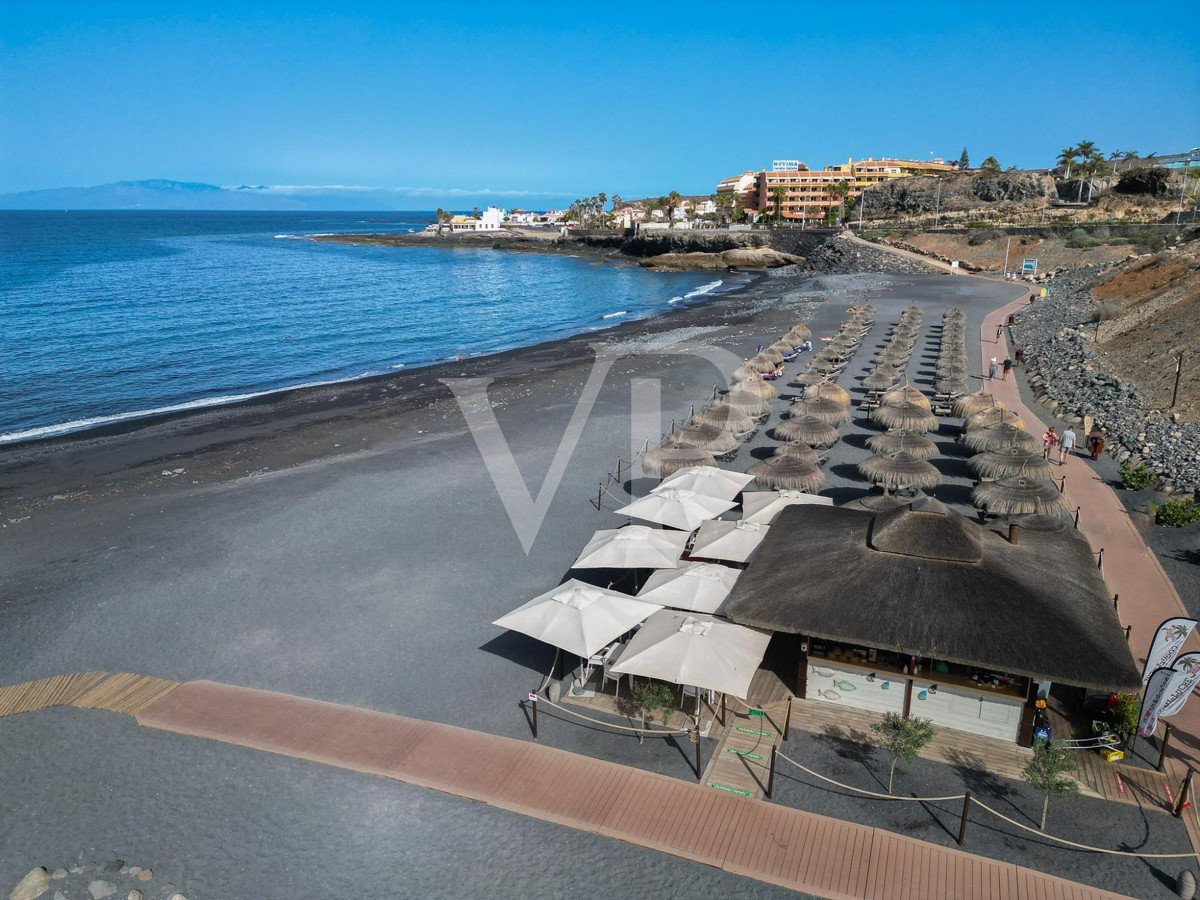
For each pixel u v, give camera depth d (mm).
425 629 17484
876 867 10852
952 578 13523
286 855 11391
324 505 24812
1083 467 26438
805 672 14406
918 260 99438
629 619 15227
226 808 12305
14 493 27312
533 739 13750
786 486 22719
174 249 169000
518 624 15305
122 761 13398
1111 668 11883
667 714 14047
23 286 93062
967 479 26375
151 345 58938
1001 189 128750
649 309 80938
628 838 11453
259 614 18203
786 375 43250
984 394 32188
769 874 10766
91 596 19219
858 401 36969
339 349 59562
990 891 10438
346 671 15930
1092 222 100625
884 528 14609
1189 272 44656
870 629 13000
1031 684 12766
